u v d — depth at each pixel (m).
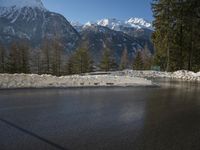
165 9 46.66
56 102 11.88
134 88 19.84
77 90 17.11
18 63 77.56
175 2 45.97
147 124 8.24
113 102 12.48
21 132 6.94
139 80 24.52
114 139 6.61
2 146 5.85
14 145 5.93
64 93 15.28
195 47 49.44
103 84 20.98
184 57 50.66
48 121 8.24
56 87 17.98
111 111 10.18
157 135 7.06
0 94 14.02
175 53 50.28
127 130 7.49
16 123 7.87
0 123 7.81
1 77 18.58
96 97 14.06
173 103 12.69
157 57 55.69
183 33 47.91
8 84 17.17
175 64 51.09
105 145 6.13
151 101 13.20
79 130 7.34
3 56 79.44
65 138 6.57
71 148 5.87
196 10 46.62
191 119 9.07
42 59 81.06
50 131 7.14
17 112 9.45
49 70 80.62
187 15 46.53
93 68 83.19
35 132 6.99
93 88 18.64
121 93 16.30
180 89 20.33
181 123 8.47
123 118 9.01
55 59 80.50
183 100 13.84
